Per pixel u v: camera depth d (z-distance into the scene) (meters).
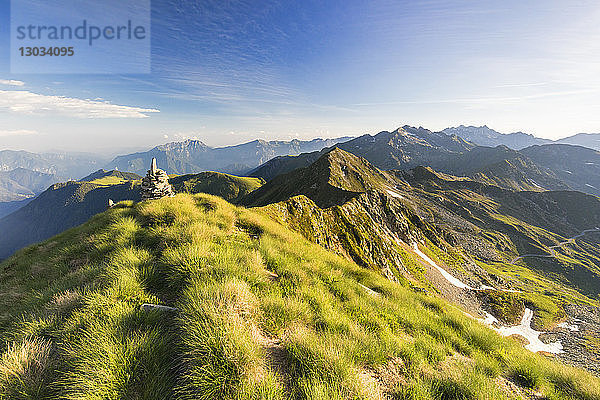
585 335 86.62
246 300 6.73
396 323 9.28
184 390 4.51
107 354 4.82
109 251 11.15
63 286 8.13
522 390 7.62
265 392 4.55
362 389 5.05
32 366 4.89
